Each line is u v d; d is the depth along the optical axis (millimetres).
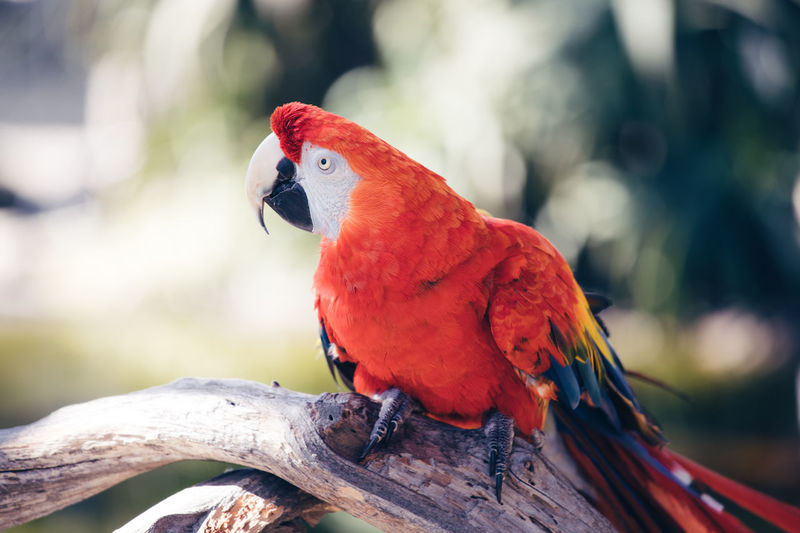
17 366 5730
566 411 2254
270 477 1820
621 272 5934
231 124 6406
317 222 1875
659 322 6164
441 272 1804
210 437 1770
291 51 6406
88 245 8375
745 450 4801
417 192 1795
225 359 5852
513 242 1997
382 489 1665
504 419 1870
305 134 1830
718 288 6141
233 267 6523
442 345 1855
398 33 5793
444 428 1774
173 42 5902
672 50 5000
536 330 1908
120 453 1879
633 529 2314
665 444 2182
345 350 2191
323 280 1924
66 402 5168
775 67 5195
